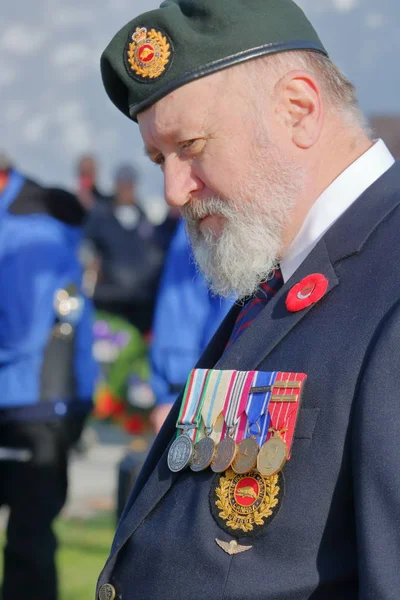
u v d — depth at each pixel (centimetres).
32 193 642
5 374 623
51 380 630
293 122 285
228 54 282
